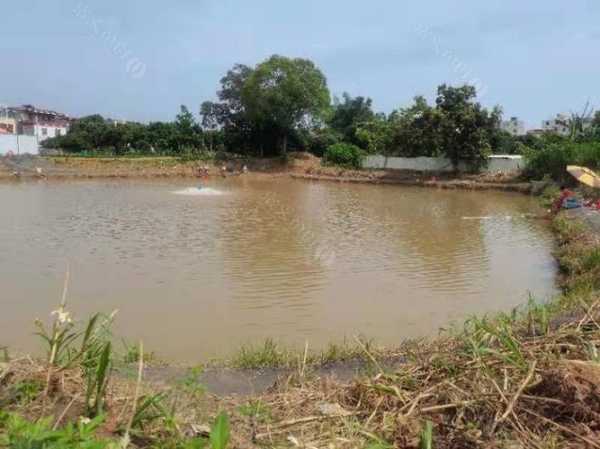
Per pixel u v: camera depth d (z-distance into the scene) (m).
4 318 8.73
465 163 40.25
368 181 40.66
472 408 3.67
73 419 3.54
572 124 41.59
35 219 19.52
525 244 16.66
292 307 9.74
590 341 4.49
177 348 7.66
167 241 15.82
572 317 6.41
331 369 5.92
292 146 51.62
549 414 3.58
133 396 3.93
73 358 4.23
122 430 3.36
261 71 46.41
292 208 24.84
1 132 57.69
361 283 11.56
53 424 3.45
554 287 11.57
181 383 4.36
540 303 9.88
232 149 52.16
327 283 11.48
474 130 38.84
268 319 9.06
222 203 26.27
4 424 3.09
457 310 9.82
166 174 43.28
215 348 7.68
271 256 14.06
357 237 17.38
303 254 14.45
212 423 3.66
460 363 4.32
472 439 3.38
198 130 55.19
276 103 46.72
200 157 48.00
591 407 3.56
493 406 3.64
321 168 45.19
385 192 34.09
